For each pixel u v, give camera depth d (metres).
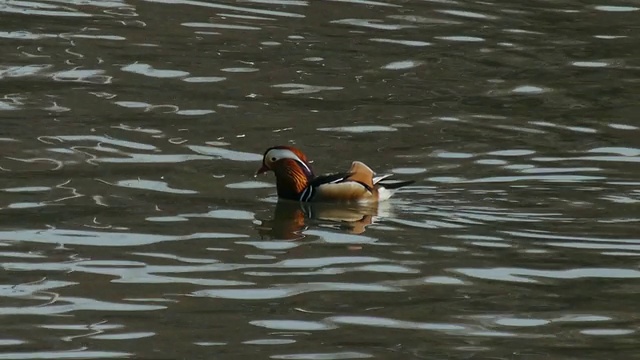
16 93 24.20
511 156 21.59
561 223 18.52
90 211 18.64
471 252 17.44
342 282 16.31
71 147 21.39
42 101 23.78
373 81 25.88
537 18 31.06
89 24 29.14
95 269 16.52
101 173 20.25
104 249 17.23
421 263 17.05
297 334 14.63
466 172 20.73
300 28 29.48
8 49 26.95
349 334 14.67
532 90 25.59
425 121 23.48
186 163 20.92
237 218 18.69
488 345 14.44
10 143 21.47
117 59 26.61
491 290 16.16
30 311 15.11
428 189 19.91
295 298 15.76
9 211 18.48
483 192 19.80
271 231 18.17
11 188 19.42
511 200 19.45
